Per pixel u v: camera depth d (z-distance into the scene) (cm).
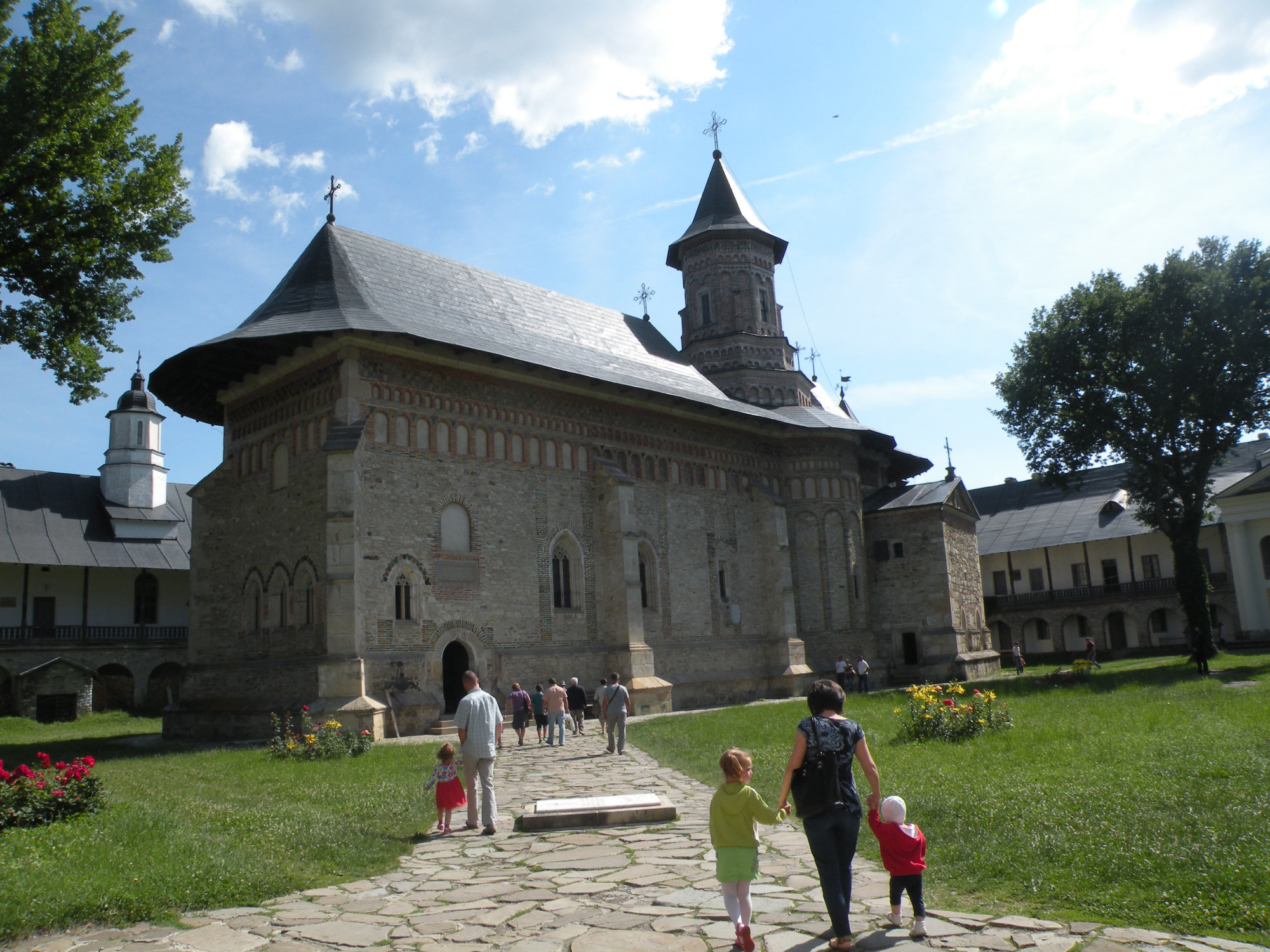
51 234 2122
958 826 945
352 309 2641
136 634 4616
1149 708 1977
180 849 938
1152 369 3678
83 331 2295
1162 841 812
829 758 659
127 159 2225
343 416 2517
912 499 4238
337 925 741
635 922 723
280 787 1475
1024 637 6038
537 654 2836
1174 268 3681
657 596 3331
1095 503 5947
